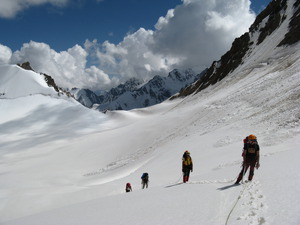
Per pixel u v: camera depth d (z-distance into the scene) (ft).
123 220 25.25
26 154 350.23
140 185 89.56
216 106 217.56
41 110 615.57
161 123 275.59
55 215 35.40
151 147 206.18
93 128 533.14
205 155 99.25
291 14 366.22
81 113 619.26
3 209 88.28
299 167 32.01
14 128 522.06
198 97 415.64
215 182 37.47
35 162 266.57
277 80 186.09
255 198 24.06
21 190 114.01
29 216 41.06
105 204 36.52
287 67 213.46
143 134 264.72
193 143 130.93
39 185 142.61
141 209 28.58
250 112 149.59
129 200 35.86
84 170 215.72
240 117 149.79
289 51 279.90
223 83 371.35
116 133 325.62
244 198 25.03
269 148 74.49
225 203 24.76
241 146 92.94
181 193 33.55
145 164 138.82
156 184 76.38
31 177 173.37
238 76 337.11
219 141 113.29
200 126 184.44
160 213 25.39
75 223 27.58
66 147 316.81
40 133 500.33
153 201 31.65
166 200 30.81
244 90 218.59
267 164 40.96
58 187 121.29
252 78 274.57
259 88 195.42
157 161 126.21
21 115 590.96
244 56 419.95
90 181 157.58
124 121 599.57
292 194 22.57
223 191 29.63
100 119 608.19
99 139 313.53
